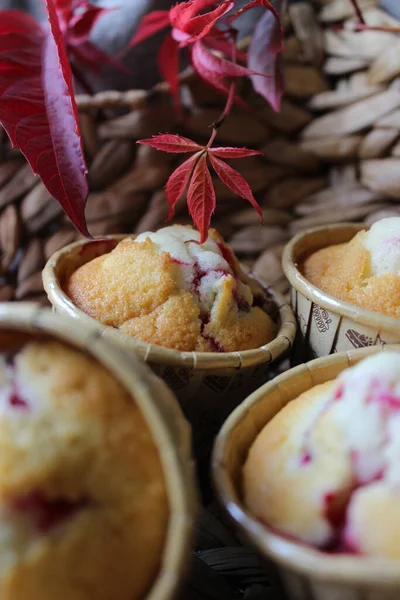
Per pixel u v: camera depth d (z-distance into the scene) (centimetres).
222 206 38
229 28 34
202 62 34
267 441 29
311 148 38
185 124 37
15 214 37
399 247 33
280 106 38
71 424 26
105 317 32
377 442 27
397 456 27
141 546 26
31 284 37
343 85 38
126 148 37
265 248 38
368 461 27
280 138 38
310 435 28
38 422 26
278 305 34
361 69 37
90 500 26
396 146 37
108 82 37
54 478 25
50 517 25
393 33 36
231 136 37
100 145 37
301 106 38
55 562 25
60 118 31
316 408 29
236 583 30
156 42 36
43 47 32
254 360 31
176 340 32
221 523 31
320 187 39
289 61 37
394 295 33
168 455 26
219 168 32
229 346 32
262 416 30
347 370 29
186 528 26
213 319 32
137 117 36
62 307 32
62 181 31
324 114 38
